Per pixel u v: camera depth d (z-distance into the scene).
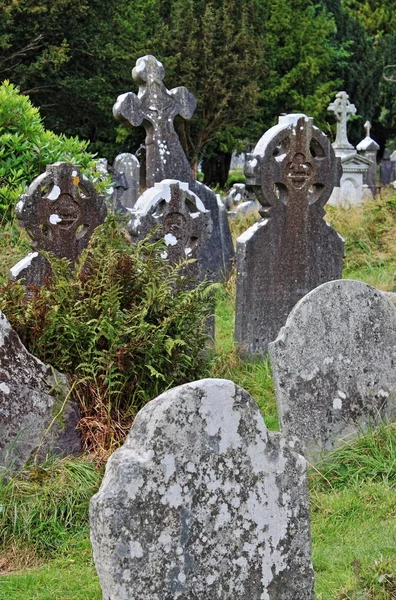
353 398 7.47
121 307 7.36
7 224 12.93
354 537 6.23
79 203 9.98
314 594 4.75
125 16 39.59
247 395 4.54
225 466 4.48
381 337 7.61
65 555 6.07
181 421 4.38
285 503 4.64
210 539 4.45
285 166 10.29
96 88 34.56
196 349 7.43
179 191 9.66
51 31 33.69
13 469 6.65
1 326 6.79
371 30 60.78
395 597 5.02
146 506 4.30
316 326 7.33
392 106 53.47
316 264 10.61
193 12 39.84
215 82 38.16
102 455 6.79
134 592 4.28
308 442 7.27
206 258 13.45
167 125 13.21
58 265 7.65
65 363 7.15
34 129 14.16
